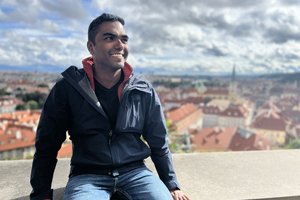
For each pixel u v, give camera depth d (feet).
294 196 7.00
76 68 5.41
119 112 5.32
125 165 5.48
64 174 7.76
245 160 9.30
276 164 9.03
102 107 5.35
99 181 5.25
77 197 4.81
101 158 5.28
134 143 5.53
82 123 5.25
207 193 7.04
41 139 5.21
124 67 5.52
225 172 8.30
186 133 132.46
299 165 8.98
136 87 5.43
